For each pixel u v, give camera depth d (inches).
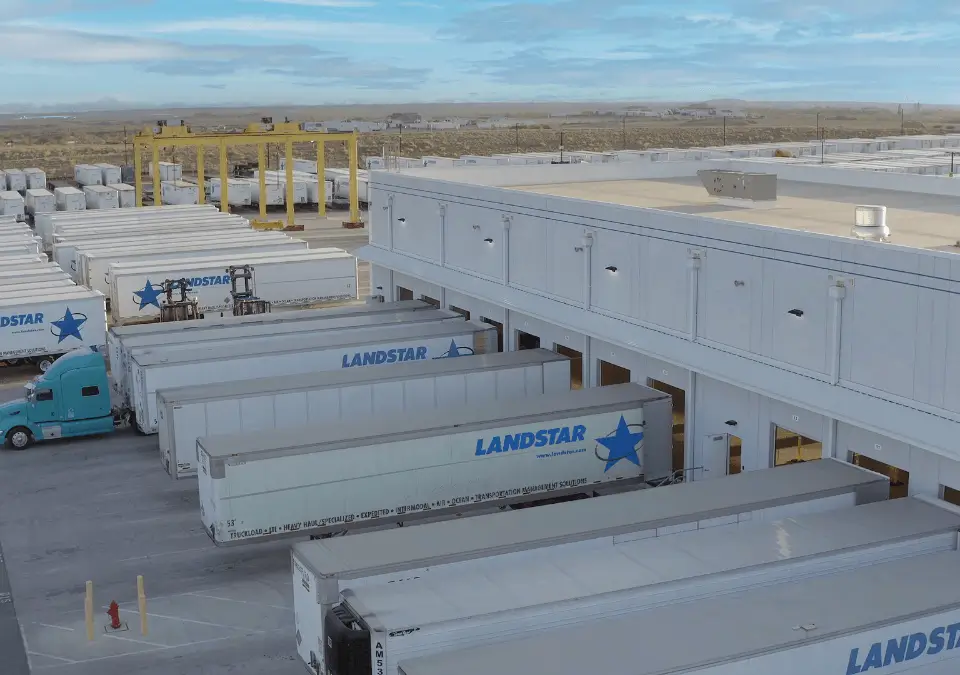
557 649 672.4
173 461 1243.2
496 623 724.0
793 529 853.8
